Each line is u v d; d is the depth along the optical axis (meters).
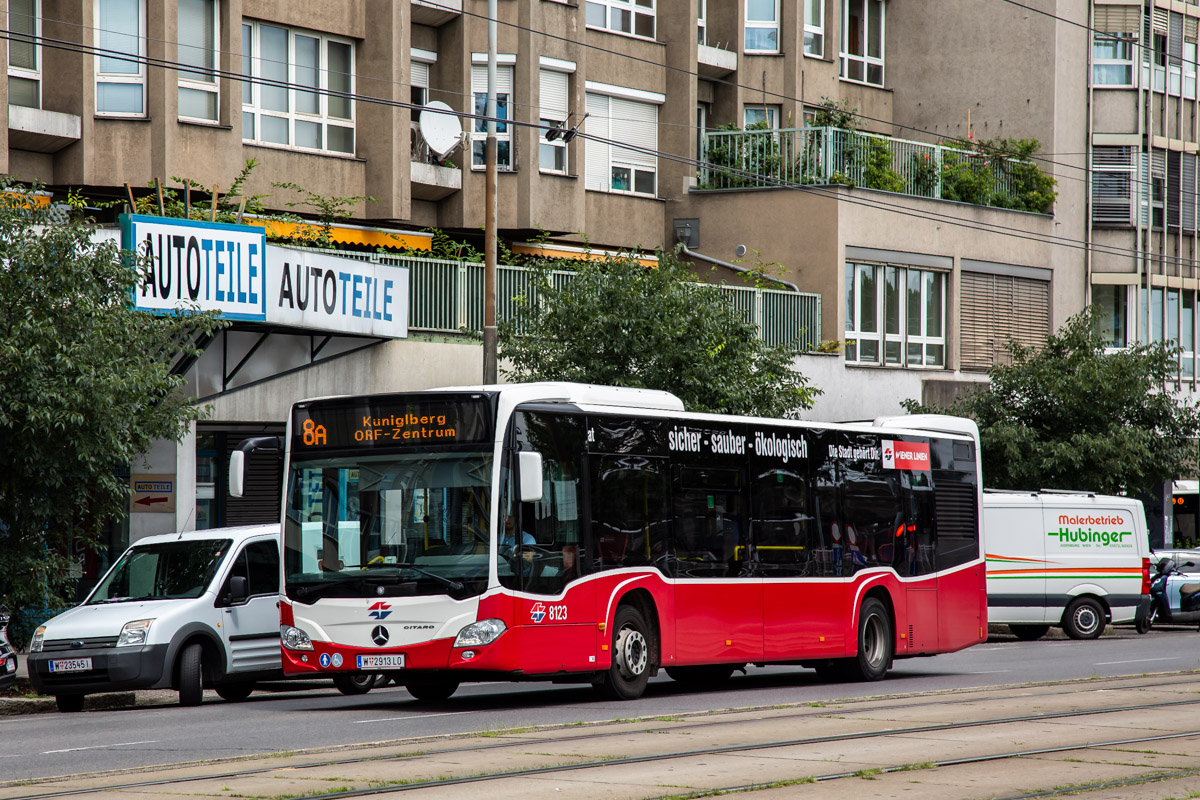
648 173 44.75
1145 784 12.34
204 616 20.31
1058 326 49.41
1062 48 50.00
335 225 36.22
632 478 19.31
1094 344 40.88
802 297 41.97
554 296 30.95
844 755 13.75
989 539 34.94
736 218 44.09
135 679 19.50
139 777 12.52
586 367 30.12
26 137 31.53
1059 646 32.53
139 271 26.31
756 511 21.11
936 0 51.41
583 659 18.39
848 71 50.47
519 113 39.53
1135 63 50.97
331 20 36.09
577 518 18.53
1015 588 34.81
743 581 20.73
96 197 32.97
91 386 21.78
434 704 19.64
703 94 46.34
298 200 35.31
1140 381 39.72
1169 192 52.16
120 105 32.53
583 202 41.25
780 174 43.88
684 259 44.88
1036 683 21.77
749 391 30.62
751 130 44.59
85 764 13.70
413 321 33.59
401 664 17.59
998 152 47.91
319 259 30.08
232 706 20.11
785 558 21.47
